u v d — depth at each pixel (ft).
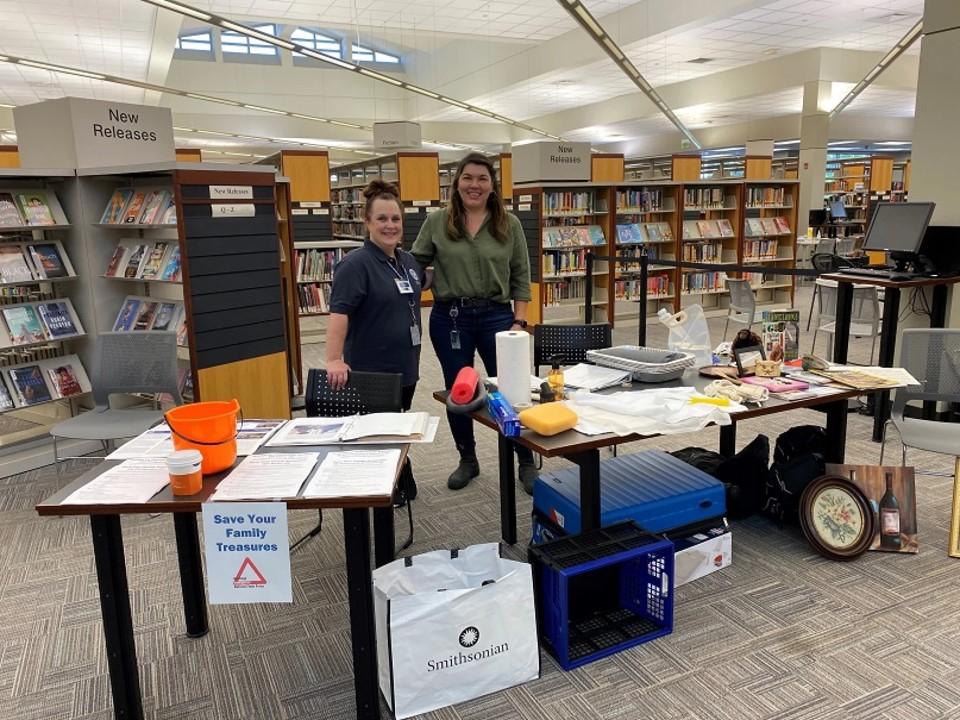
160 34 33.35
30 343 13.41
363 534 5.76
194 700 6.85
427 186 33.83
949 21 14.15
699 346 9.77
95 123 13.83
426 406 17.28
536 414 7.18
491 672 6.68
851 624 7.73
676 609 8.11
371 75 34.37
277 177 17.22
